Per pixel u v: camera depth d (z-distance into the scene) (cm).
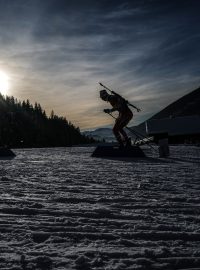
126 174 1046
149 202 585
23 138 10088
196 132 6394
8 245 343
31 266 290
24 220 444
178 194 671
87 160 1739
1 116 10806
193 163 1486
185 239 379
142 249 341
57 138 11769
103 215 484
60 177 953
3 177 888
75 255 317
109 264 299
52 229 404
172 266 301
